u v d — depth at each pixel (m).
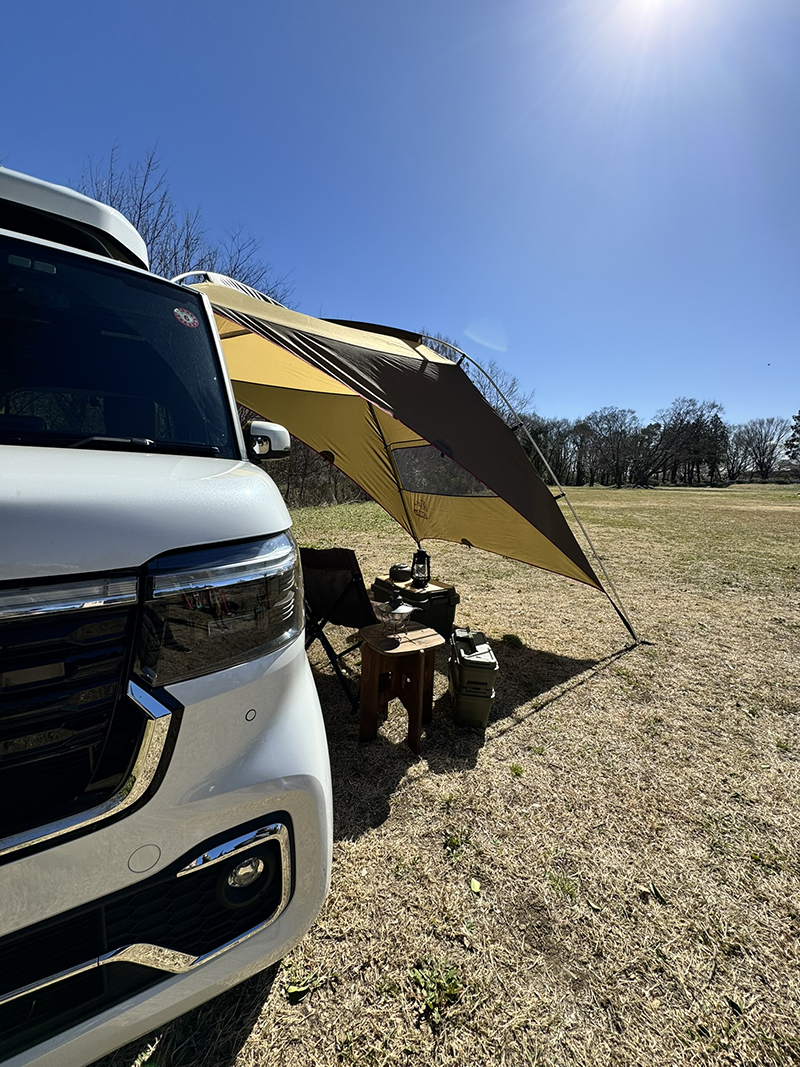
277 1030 1.42
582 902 1.91
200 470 1.31
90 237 2.16
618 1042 1.43
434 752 2.90
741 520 17.17
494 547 5.30
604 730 3.25
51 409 1.52
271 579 1.20
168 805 0.99
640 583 7.48
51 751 0.87
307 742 1.26
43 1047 0.91
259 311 2.86
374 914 1.80
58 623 0.86
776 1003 1.56
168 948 1.03
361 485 6.38
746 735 3.24
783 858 2.19
